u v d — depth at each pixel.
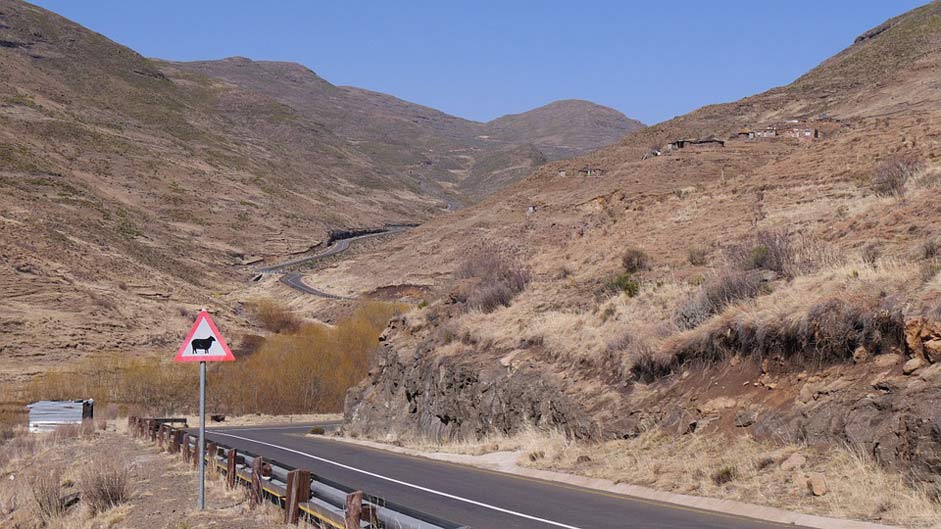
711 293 20.31
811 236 24.45
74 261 87.81
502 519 11.58
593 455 17.20
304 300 113.75
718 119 157.25
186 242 156.25
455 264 109.75
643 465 15.37
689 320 20.02
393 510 9.67
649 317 22.05
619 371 20.12
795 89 161.62
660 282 25.36
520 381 23.33
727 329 17.52
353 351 64.62
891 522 10.32
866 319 14.40
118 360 63.62
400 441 27.83
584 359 21.91
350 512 9.59
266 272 146.50
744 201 34.78
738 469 13.54
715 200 36.97
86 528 13.30
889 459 12.10
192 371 61.19
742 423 15.23
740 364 16.91
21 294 73.75
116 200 168.00
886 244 20.39
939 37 157.00
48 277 78.31
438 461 20.55
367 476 17.03
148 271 100.69
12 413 50.00
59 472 18.62
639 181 101.38
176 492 15.20
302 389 61.03
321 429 36.84
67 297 75.50
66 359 64.38
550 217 111.62
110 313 75.94
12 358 63.28
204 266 141.25
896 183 27.53
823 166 36.50
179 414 55.28
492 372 25.02
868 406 13.09
